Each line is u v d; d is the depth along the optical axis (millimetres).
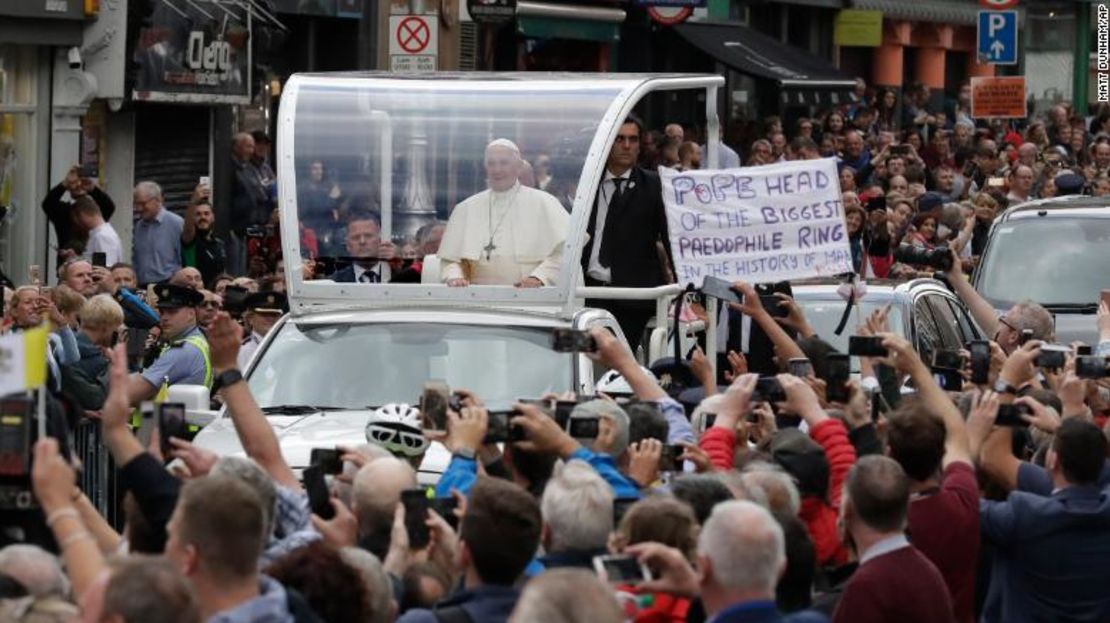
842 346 34031
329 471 18438
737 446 20188
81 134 44531
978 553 19469
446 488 17281
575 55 63062
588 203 28781
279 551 14891
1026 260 43781
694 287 28203
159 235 41375
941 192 61906
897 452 18312
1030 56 91938
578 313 28250
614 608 11891
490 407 26000
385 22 54938
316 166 29328
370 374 26672
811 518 18562
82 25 42625
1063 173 56625
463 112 29453
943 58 86562
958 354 22734
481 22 56219
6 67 41844
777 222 28453
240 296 28375
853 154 60406
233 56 47062
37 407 14172
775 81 65438
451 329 27203
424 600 15984
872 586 16594
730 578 14469
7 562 13664
